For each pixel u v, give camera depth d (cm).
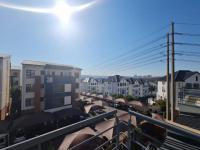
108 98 4012
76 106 3111
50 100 2664
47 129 2183
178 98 1097
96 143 1146
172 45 1182
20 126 1891
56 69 2867
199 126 861
